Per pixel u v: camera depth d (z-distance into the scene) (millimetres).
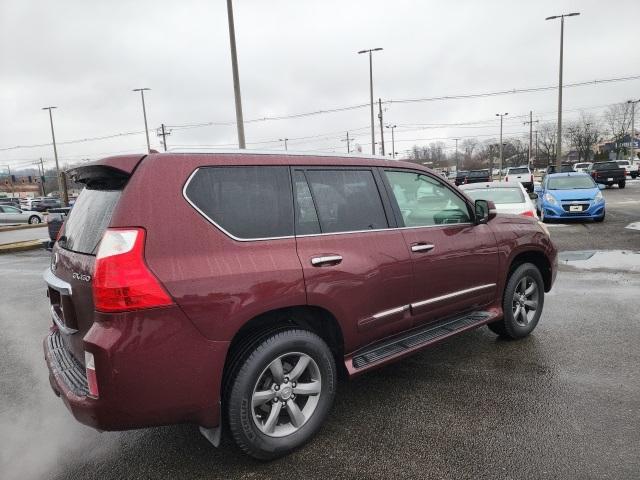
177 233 2486
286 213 2939
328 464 2783
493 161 107625
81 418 2432
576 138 89500
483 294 4207
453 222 4039
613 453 2758
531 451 2812
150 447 3066
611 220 14734
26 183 117438
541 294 4848
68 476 2787
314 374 2992
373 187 3496
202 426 2596
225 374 2682
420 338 3674
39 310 6984
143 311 2330
